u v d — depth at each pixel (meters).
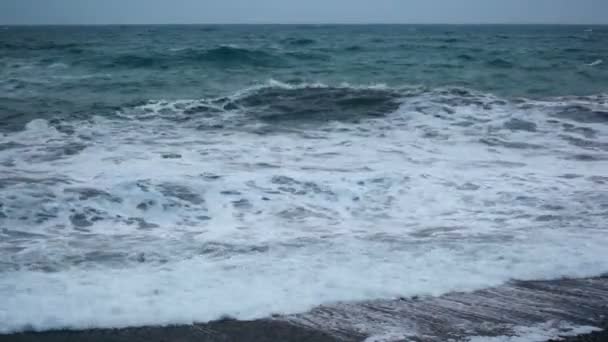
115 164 7.73
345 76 19.12
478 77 18.84
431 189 6.91
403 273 4.61
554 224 5.82
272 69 21.22
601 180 7.34
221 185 6.82
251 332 3.71
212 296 4.15
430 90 13.82
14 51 28.39
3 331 3.63
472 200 6.59
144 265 4.70
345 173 7.41
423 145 9.20
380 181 7.08
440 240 5.36
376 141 9.46
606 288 4.44
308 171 7.52
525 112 11.46
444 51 31.12
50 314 3.83
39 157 8.10
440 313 4.00
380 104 12.35
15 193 6.27
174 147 8.84
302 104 12.64
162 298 4.10
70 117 11.18
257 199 6.53
